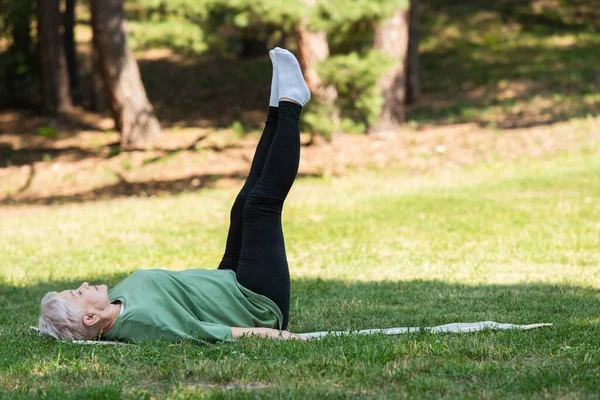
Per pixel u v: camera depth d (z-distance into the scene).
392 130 39.41
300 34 30.77
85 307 8.55
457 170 31.53
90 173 35.12
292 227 22.39
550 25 56.81
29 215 27.05
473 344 8.13
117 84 39.41
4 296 14.39
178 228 23.28
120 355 7.81
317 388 6.71
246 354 7.89
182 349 7.95
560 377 6.91
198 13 29.95
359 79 29.06
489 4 60.62
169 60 56.66
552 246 18.16
